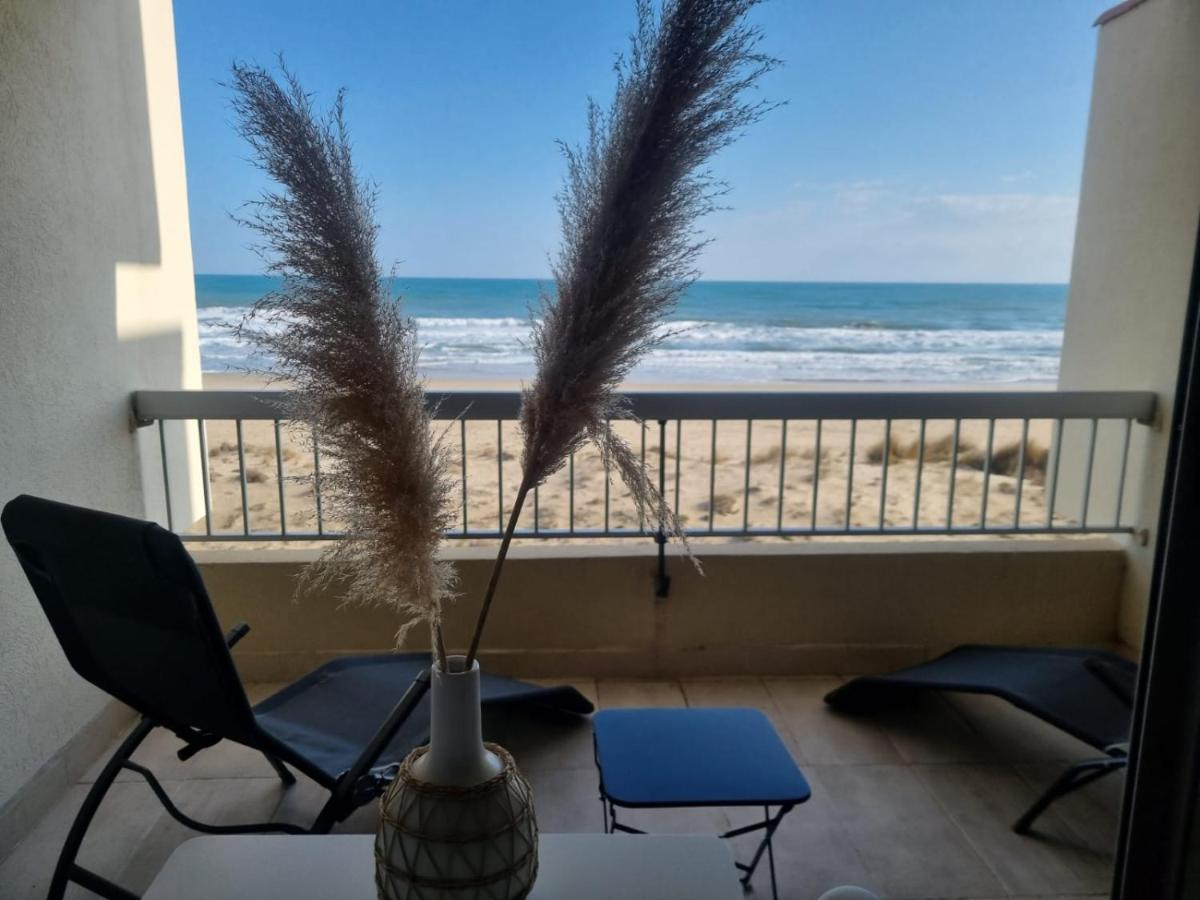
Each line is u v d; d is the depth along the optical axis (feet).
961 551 9.37
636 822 6.89
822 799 7.17
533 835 3.06
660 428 8.75
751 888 6.04
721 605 9.30
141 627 4.99
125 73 8.35
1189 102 9.03
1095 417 9.16
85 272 7.47
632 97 2.59
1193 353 3.38
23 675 6.54
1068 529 9.59
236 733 5.32
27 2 6.59
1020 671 7.72
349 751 6.17
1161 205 9.44
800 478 22.27
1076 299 11.05
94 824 6.73
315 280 2.65
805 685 9.27
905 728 8.34
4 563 6.29
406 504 2.78
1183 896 3.72
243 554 9.12
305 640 9.12
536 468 2.97
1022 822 6.69
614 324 2.74
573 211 2.74
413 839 2.89
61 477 7.02
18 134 6.44
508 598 9.14
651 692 9.09
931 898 5.95
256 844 3.71
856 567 9.29
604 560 9.14
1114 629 9.71
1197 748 3.58
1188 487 3.46
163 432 8.64
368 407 2.73
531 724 8.47
